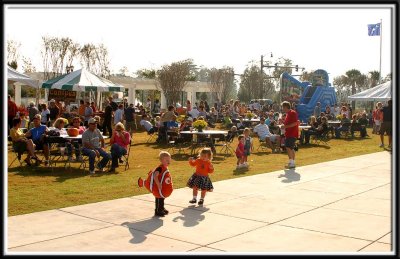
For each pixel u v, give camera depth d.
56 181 10.19
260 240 5.86
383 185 9.96
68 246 5.46
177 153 16.42
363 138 24.89
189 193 8.89
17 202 7.89
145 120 21.34
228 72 59.28
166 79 47.91
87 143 11.53
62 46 43.31
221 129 27.89
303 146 20.20
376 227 6.53
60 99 30.48
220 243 5.70
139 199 8.28
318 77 41.75
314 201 8.27
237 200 8.29
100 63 46.06
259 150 17.83
